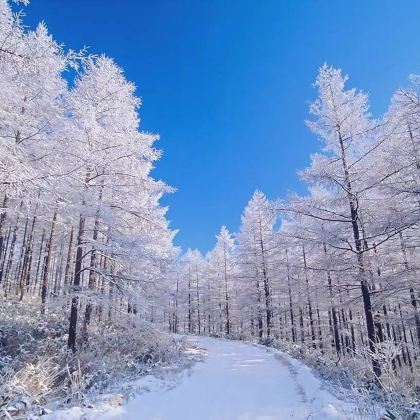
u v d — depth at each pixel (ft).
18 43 26.94
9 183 24.54
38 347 39.55
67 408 22.49
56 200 32.60
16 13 26.45
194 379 39.65
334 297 51.75
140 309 44.09
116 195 50.72
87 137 45.34
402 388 29.25
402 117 42.50
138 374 37.37
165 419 23.94
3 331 42.42
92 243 43.34
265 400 30.71
